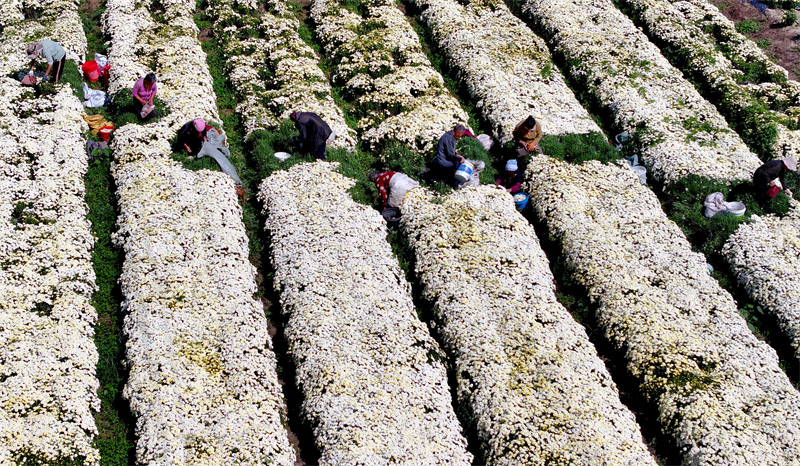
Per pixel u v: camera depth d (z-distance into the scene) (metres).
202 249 13.88
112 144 17.02
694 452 10.54
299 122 16.23
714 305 13.12
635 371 11.96
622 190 15.83
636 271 13.66
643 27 23.73
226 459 10.15
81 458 10.55
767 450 10.38
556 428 10.66
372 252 14.01
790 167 15.38
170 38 21.41
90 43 21.86
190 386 11.21
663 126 17.97
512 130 17.61
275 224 14.69
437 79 20.12
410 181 15.60
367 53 20.97
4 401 10.93
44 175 15.77
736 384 11.50
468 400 11.45
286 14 23.45
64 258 13.75
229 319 12.45
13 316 12.40
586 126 18.09
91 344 12.29
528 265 13.77
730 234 14.92
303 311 12.55
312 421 10.91
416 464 10.12
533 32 23.14
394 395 11.09
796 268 13.87
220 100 19.55
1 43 20.73
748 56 22.08
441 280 13.44
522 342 12.09
